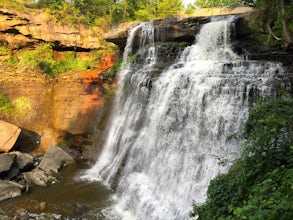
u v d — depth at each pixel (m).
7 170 13.38
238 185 6.15
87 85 19.31
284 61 12.82
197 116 12.12
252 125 6.36
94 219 10.23
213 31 16.91
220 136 11.05
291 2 11.33
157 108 14.02
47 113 20.39
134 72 17.44
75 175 14.73
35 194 12.38
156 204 10.38
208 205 6.58
